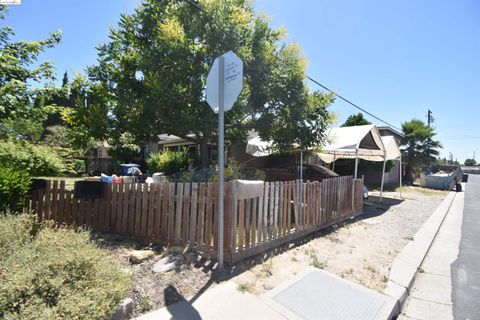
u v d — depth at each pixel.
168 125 7.38
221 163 3.73
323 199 6.34
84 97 7.72
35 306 1.97
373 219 8.16
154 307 2.80
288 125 8.58
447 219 9.28
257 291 3.31
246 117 9.05
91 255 2.61
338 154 11.36
